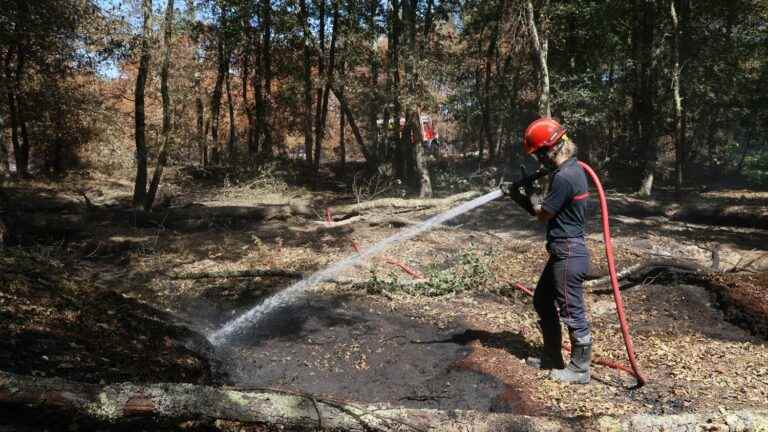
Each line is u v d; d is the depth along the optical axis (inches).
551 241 168.2
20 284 205.0
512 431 118.4
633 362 163.5
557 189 162.1
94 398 113.8
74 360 152.7
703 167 961.5
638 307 260.8
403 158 871.1
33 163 981.8
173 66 746.8
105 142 907.4
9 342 151.3
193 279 318.3
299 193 783.1
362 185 860.6
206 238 426.3
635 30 829.2
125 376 152.4
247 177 800.9
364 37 820.0
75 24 576.1
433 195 732.0
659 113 773.3
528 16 529.0
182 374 171.5
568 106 664.4
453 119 891.4
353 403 122.8
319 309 265.1
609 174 894.4
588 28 761.6
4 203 483.8
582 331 167.0
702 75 746.2
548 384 167.0
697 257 378.6
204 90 1061.1
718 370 175.5
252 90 1337.4
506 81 847.7
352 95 852.6
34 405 112.4
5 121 825.5
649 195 729.6
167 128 536.7
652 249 404.2
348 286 301.0
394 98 735.1
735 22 777.6
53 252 360.2
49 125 840.9
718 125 863.1
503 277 314.3
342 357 207.2
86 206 536.4
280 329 240.5
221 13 854.5
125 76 922.1
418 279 308.3
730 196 721.0
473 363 184.2
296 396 121.3
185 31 566.6
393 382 183.0
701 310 250.4
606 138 914.1
